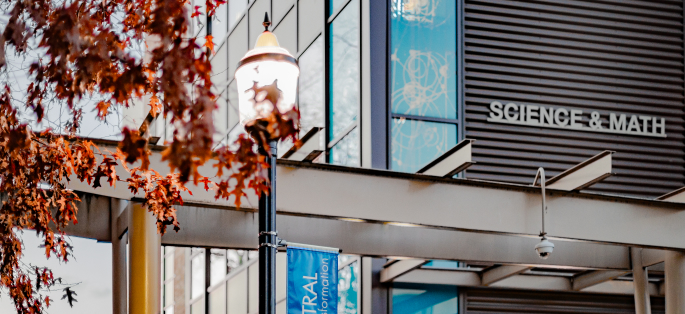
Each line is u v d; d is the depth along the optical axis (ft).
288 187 32.58
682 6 54.19
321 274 30.30
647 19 53.26
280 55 20.34
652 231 37.17
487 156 49.42
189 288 74.95
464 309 47.96
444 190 34.60
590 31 52.16
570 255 42.42
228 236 37.63
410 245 40.91
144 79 14.07
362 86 48.42
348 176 33.40
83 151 20.84
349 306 49.32
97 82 16.46
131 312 30.17
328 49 52.26
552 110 50.80
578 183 35.68
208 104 13.17
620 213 36.86
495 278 46.57
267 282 20.85
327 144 51.21
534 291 49.37
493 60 50.44
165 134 53.72
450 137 49.01
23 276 21.57
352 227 40.32
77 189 29.58
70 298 23.50
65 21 13.52
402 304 47.32
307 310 29.71
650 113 52.80
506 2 51.01
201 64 13.47
